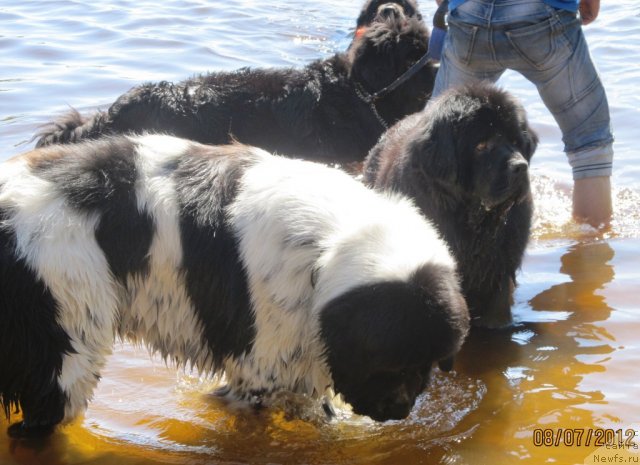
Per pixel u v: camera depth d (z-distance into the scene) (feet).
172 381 20.61
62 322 19.38
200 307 19.71
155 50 31.12
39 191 19.45
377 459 19.42
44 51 30.86
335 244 19.40
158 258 19.61
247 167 19.93
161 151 19.94
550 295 22.07
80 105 27.73
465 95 21.26
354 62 25.82
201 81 25.41
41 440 19.61
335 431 19.85
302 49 31.63
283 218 19.54
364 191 20.02
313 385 19.93
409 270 19.11
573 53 23.03
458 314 19.10
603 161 23.50
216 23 33.68
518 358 20.89
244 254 19.53
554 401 20.08
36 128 26.63
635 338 21.09
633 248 23.02
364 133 25.79
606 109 23.45
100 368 19.70
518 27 22.76
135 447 19.60
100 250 19.44
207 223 19.58
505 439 19.60
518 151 21.27
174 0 37.09
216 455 19.51
